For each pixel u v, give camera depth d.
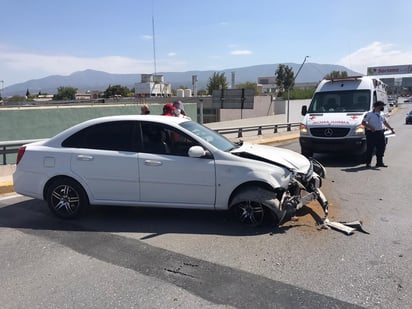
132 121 5.41
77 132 5.55
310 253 4.20
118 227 5.18
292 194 5.17
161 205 5.26
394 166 9.86
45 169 5.51
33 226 5.27
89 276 3.75
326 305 3.17
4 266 4.02
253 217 5.01
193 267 3.91
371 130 9.55
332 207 5.96
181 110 9.13
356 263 3.94
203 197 5.11
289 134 23.25
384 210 5.81
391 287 3.46
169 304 3.22
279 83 82.81
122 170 5.26
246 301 3.25
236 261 4.03
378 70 89.88
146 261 4.07
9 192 7.27
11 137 18.88
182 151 5.18
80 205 5.47
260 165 4.96
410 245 4.40
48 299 3.34
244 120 31.47
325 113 11.06
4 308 3.21
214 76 72.38
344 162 10.62
